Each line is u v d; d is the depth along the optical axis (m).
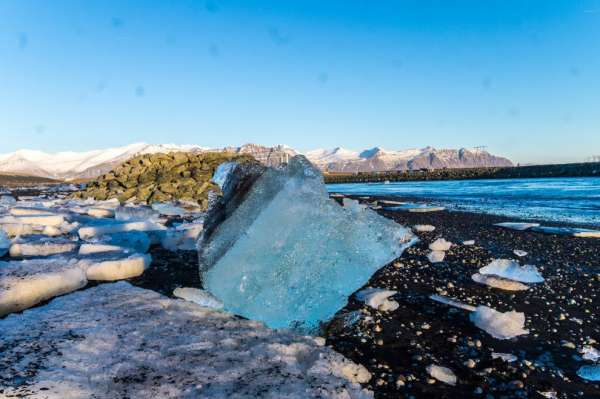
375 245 3.96
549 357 3.43
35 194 32.62
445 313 4.44
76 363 2.55
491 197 25.28
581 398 2.81
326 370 2.76
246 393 2.32
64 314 3.50
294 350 3.05
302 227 3.88
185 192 20.48
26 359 2.55
